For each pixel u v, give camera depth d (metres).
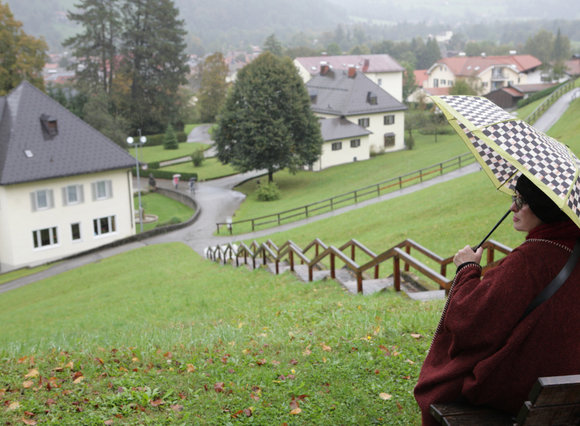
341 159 70.00
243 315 11.53
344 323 8.22
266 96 57.47
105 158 45.47
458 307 2.60
